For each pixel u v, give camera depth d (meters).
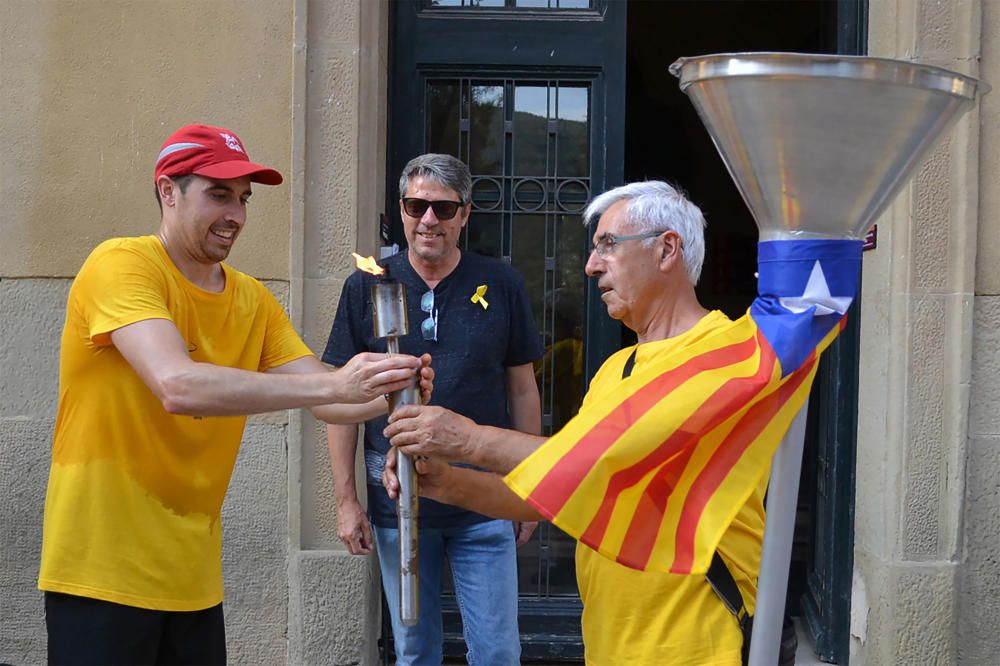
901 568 3.52
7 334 3.68
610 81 3.99
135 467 2.25
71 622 2.23
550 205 4.02
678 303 2.04
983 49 3.49
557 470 1.79
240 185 2.31
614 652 1.96
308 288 3.63
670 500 1.82
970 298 3.48
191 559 2.34
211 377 2.07
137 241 2.29
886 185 1.68
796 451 1.80
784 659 2.10
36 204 3.68
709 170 6.80
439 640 3.04
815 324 1.78
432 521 2.94
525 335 3.09
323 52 3.61
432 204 2.91
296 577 3.62
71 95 3.66
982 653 3.54
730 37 6.73
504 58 3.98
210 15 3.64
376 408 2.56
